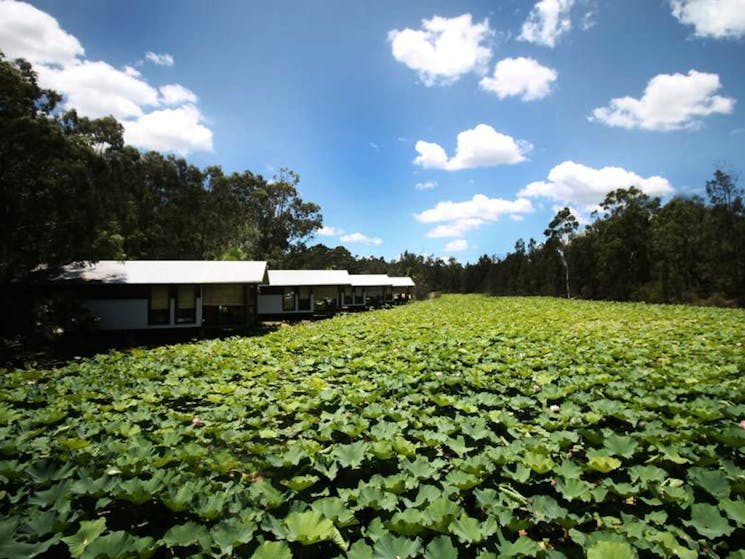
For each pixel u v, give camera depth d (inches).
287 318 1064.8
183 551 107.0
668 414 204.5
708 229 1273.4
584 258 1888.5
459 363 327.3
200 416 211.5
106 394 257.3
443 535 105.8
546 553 98.4
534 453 146.5
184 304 719.7
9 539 101.1
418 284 2539.4
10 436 176.7
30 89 553.6
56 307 566.6
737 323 617.9
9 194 514.0
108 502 120.2
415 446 157.0
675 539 102.1
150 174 1467.8
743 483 120.3
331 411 221.8
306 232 2119.8
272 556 95.8
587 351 374.3
